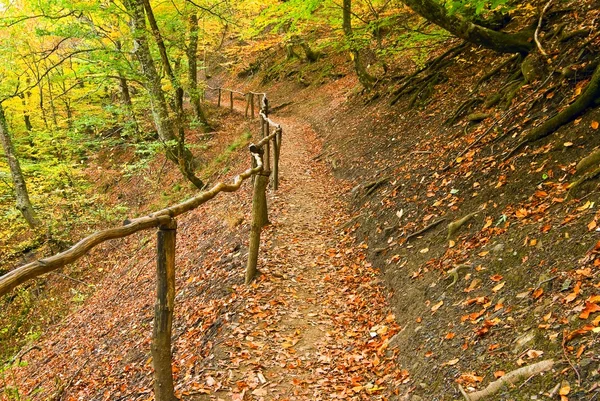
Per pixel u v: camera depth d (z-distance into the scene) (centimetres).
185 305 666
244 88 2994
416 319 477
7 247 1497
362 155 1109
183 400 404
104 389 579
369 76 1520
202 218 1125
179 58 1781
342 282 639
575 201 461
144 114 2191
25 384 755
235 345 487
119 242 1395
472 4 737
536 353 327
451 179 694
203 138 1933
